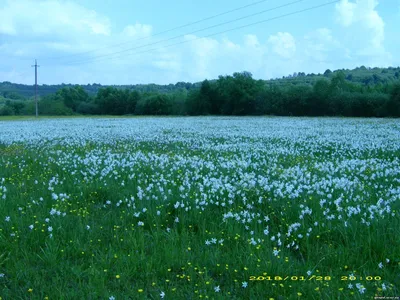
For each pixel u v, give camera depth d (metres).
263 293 5.10
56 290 5.11
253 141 23.41
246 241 6.54
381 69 155.38
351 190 8.93
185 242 6.65
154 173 12.26
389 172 11.74
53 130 34.66
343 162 13.99
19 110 92.19
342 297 4.92
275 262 5.74
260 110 74.25
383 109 58.59
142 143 23.34
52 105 90.31
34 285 5.29
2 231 7.07
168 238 6.79
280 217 7.73
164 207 8.30
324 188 9.27
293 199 8.55
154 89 157.88
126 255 6.16
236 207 8.40
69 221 7.64
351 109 62.56
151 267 5.72
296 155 16.77
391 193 9.03
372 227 6.74
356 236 6.55
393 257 5.81
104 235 7.18
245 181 10.54
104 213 8.47
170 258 5.99
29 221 7.50
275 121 47.78
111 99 92.81
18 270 5.68
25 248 6.46
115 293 5.05
